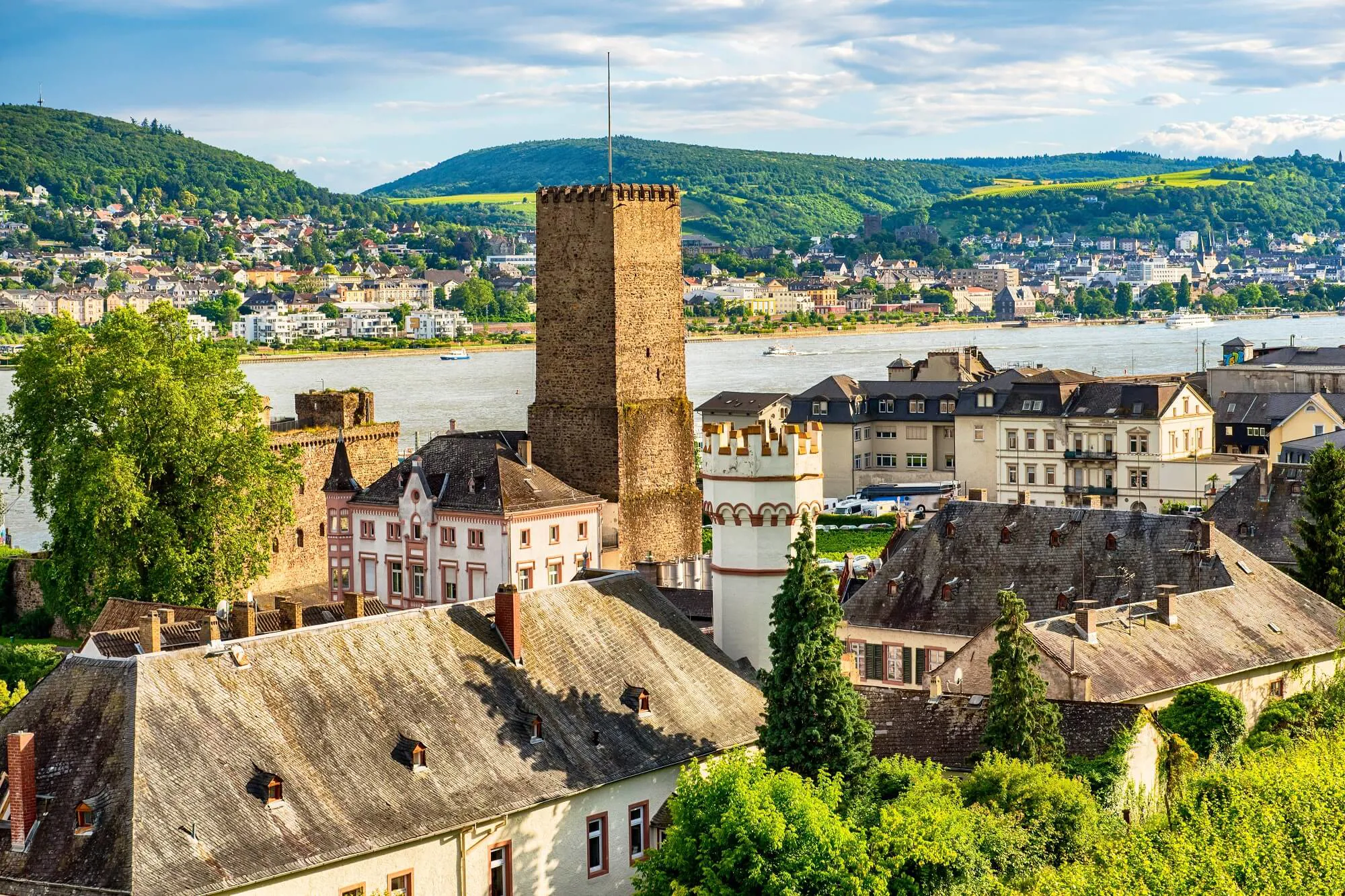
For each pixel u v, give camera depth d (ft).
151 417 579.89
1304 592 472.85
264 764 298.35
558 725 340.59
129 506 558.15
